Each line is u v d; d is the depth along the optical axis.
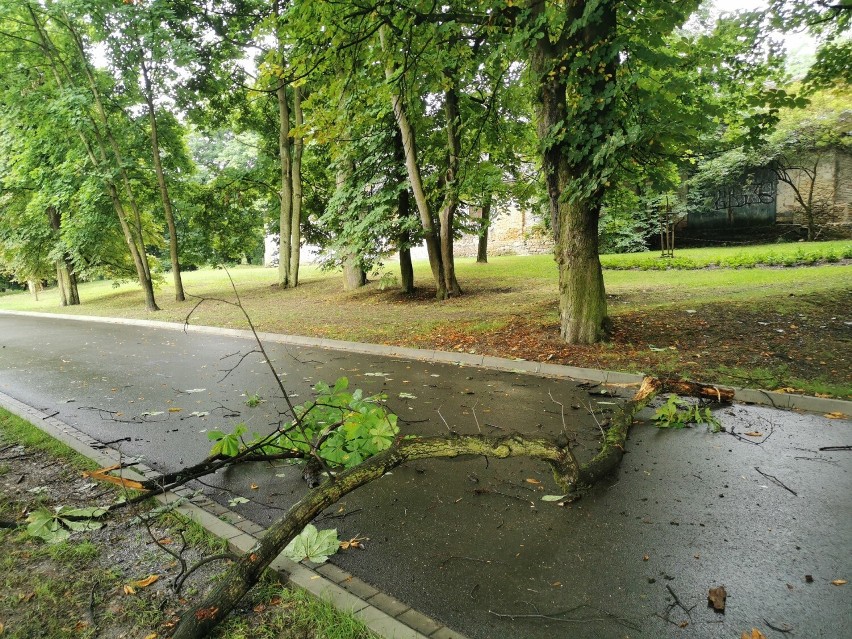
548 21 7.44
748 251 19.92
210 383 8.00
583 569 2.91
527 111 13.69
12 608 2.62
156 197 22.38
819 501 3.55
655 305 10.79
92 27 17.30
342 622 2.43
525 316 11.30
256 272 34.31
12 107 17.64
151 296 19.75
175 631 2.34
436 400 6.34
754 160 22.03
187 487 4.16
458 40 9.42
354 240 16.27
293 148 22.72
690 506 3.56
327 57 8.65
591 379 7.08
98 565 3.01
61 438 5.31
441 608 2.62
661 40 7.46
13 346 13.29
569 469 3.59
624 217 14.83
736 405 5.72
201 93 20.73
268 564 2.68
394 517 3.57
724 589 2.68
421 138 15.41
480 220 17.50
